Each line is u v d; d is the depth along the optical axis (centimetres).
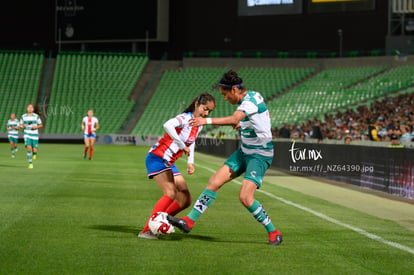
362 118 11262
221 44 17988
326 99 15362
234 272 2161
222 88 2770
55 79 18500
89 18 18175
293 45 17175
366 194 5431
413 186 4906
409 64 15275
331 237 2978
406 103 11969
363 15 16238
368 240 2914
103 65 18850
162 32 17900
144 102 17975
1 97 18088
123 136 16900
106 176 6372
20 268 2147
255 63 17950
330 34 16700
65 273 2094
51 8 19488
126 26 17888
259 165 2697
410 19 15050
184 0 18412
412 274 2217
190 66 18500
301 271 2211
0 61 18950
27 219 3281
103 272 2117
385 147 5538
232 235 2969
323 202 4603
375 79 15112
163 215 2794
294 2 16588
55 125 17500
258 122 2673
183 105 17388
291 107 15512
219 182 2764
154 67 18850
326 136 10088
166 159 2877
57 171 6869
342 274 2184
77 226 3097
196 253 2488
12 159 9012
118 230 3012
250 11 17162
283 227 3272
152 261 2309
